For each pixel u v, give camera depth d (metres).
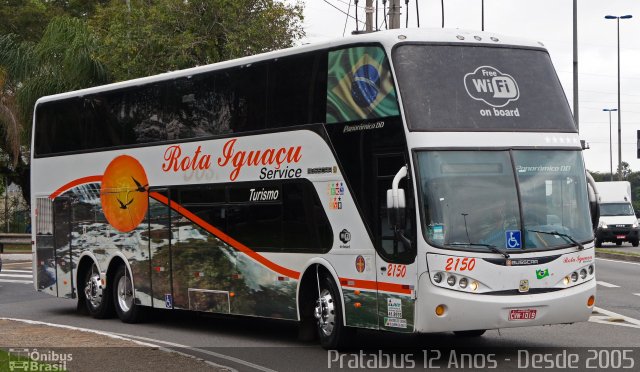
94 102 20.70
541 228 13.84
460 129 13.84
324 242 15.09
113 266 20.33
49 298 25.67
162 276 18.77
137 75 38.66
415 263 13.47
